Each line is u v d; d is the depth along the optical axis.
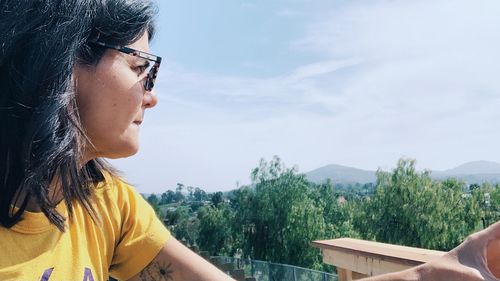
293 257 42.00
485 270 1.10
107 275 1.33
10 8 1.03
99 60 1.11
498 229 1.13
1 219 1.00
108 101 1.12
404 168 36.78
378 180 37.66
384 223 36.50
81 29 1.06
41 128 0.99
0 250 0.99
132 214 1.42
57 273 1.06
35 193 1.00
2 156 1.01
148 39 1.25
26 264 1.01
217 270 1.44
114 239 1.35
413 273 1.13
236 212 44.56
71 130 1.05
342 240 2.52
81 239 1.17
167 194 126.06
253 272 10.92
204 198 127.88
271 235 42.94
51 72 1.01
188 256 1.43
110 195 1.35
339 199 53.38
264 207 43.22
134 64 1.17
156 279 1.41
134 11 1.14
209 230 44.97
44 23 1.03
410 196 35.84
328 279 8.93
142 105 1.21
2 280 0.97
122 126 1.15
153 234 1.42
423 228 35.19
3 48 1.00
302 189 43.47
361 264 2.04
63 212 1.13
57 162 1.03
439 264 1.13
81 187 1.15
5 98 1.01
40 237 1.04
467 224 35.97
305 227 42.00
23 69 1.01
